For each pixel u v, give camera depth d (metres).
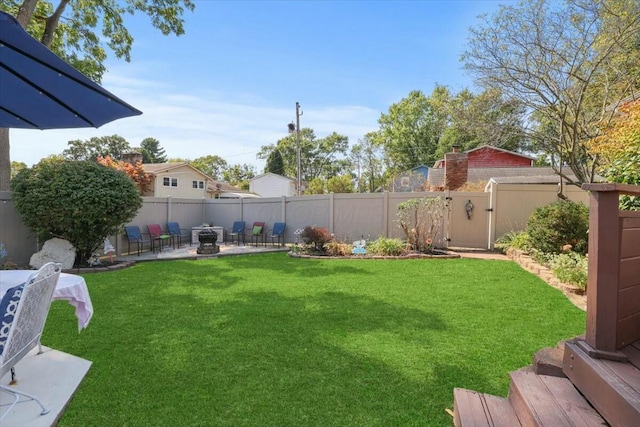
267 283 5.95
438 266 7.38
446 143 28.34
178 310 4.43
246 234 12.74
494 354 3.12
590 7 7.52
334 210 11.15
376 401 2.42
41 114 2.67
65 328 3.76
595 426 1.68
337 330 3.71
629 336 2.12
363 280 6.12
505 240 9.27
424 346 3.29
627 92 7.82
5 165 8.60
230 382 2.66
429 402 2.41
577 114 7.86
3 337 1.97
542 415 1.77
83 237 7.47
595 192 2.03
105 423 2.18
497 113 9.05
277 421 2.21
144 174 21.09
